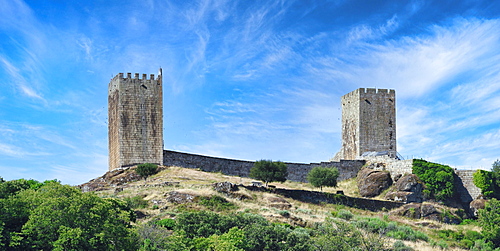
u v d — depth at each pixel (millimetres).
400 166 92000
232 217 57656
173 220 57344
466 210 87562
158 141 91188
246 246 51719
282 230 55125
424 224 76000
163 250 47812
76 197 44094
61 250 40344
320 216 69000
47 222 42281
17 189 52125
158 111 92000
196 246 49281
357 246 55062
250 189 75312
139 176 84875
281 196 76312
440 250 61969
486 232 68000
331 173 89000
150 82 92375
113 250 43125
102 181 84625
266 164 82750
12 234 42062
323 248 53469
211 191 69812
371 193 90750
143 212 62344
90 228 42812
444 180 87188
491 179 88188
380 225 67938
